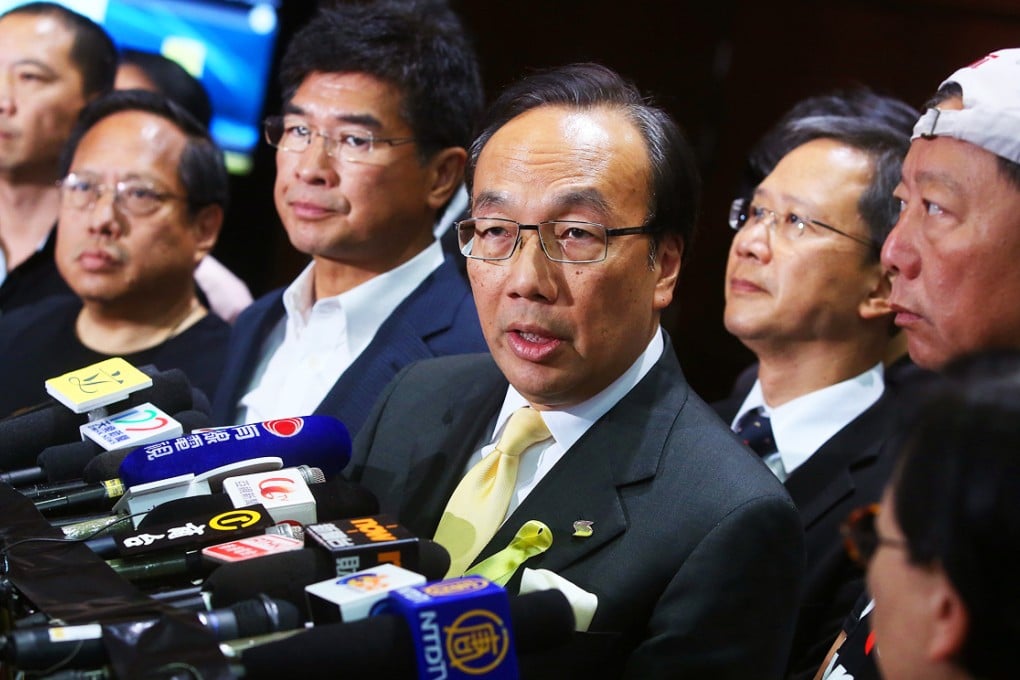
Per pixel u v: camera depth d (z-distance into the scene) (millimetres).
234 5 4539
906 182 2051
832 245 2795
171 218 3416
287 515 1848
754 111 5148
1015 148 1834
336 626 1396
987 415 1158
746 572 1868
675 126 2115
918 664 1203
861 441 2783
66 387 2268
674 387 2125
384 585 1507
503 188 2000
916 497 1189
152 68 4238
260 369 3258
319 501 1938
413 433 2352
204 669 1325
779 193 2879
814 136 2938
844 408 2842
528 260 1971
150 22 4492
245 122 4648
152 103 3469
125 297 3426
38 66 4016
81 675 1387
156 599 1572
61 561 1638
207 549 1713
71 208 3400
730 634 1852
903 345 3068
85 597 1522
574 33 5062
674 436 2041
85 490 1962
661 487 1983
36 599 1518
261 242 4781
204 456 1979
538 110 2062
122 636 1368
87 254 3377
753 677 1863
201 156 3463
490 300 2027
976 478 1135
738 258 2932
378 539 1671
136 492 1885
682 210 2088
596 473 2029
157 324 3520
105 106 3463
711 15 5188
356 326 3025
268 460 1968
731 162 5188
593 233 1968
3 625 1636
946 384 1218
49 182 4090
